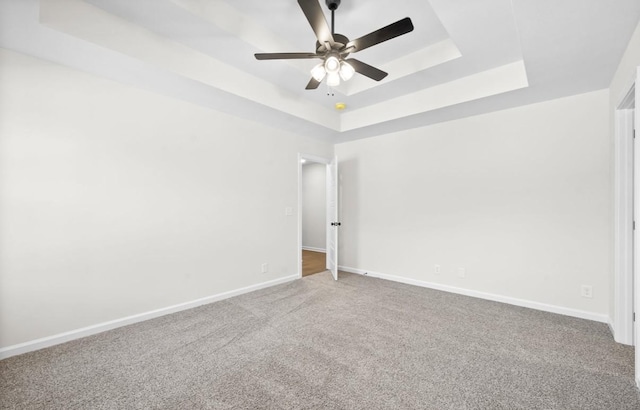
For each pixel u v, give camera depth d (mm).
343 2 2176
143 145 2760
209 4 2164
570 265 2893
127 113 2654
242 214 3611
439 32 2590
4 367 1945
